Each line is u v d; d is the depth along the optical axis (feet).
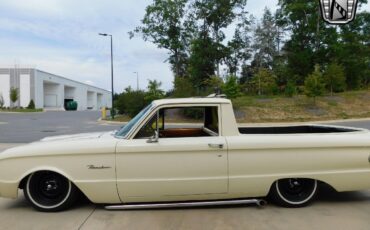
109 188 14.24
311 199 15.33
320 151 14.98
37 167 14.21
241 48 169.48
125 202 14.71
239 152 14.53
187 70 165.48
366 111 87.35
